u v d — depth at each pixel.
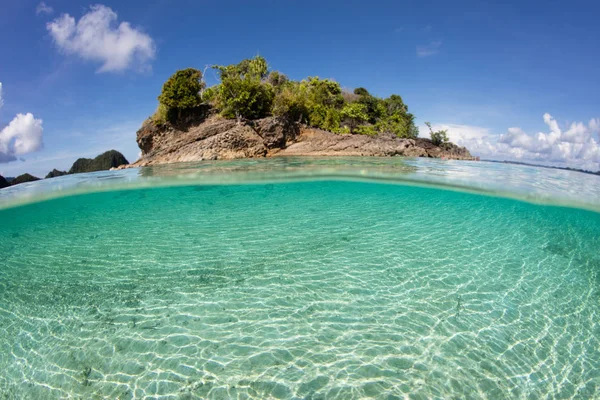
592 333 4.71
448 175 15.52
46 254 8.16
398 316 5.05
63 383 3.79
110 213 12.14
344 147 27.05
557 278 6.54
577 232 10.01
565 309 5.35
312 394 3.56
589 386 3.73
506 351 4.29
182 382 3.76
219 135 24.61
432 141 33.81
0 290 6.20
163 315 5.14
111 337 4.61
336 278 6.38
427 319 4.98
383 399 3.49
